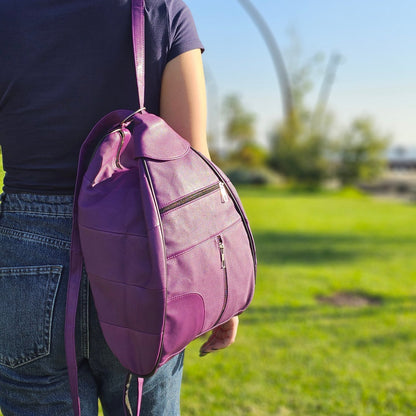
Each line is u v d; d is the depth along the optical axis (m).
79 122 1.09
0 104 1.10
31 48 1.07
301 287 5.26
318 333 3.93
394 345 3.73
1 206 1.16
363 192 24.20
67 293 1.05
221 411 2.72
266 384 3.05
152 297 0.94
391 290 5.24
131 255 0.96
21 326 1.08
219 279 1.04
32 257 1.08
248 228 1.14
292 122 28.19
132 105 1.12
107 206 0.99
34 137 1.10
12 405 1.13
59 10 1.06
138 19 1.08
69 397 1.12
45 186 1.10
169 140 1.04
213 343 1.26
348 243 8.19
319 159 26.44
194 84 1.14
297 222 10.94
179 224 0.98
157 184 0.98
